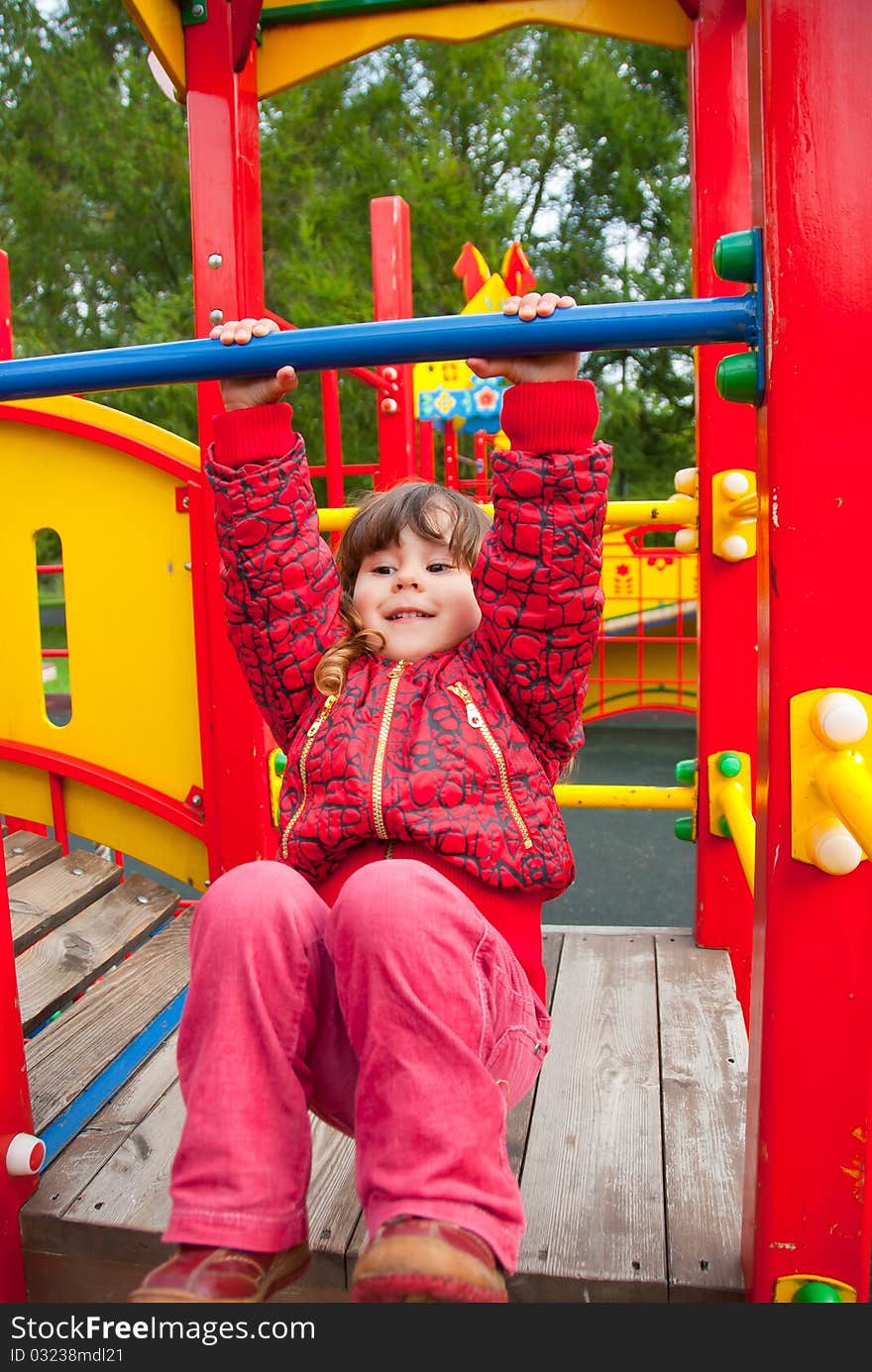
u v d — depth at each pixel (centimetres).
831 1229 102
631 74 1417
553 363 112
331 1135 143
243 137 208
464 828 108
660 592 572
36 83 1441
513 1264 81
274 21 226
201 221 204
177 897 239
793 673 97
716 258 98
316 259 1337
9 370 111
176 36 201
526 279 557
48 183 1448
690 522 214
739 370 97
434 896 91
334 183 1430
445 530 129
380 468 335
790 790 98
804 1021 100
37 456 238
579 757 595
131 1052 169
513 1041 97
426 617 126
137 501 232
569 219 1452
